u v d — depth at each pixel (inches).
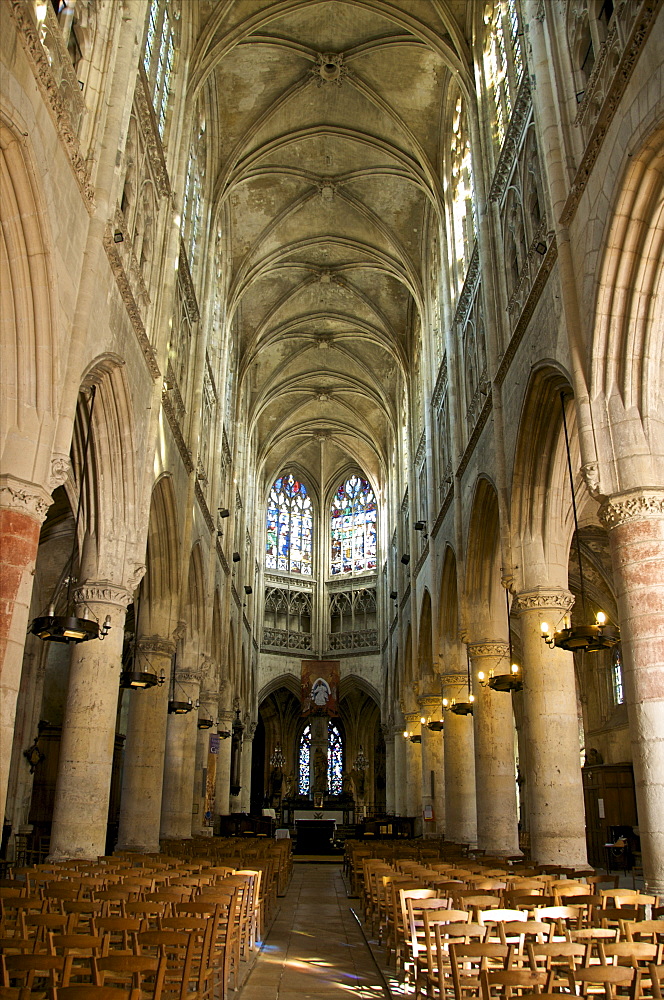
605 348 481.7
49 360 439.8
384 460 1911.9
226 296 1294.3
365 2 923.4
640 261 461.1
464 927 281.0
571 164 554.6
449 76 1023.0
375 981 400.2
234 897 367.6
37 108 414.3
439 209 1099.3
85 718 579.5
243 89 1057.5
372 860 615.5
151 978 304.5
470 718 1031.0
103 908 338.3
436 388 1168.2
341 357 1732.3
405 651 1489.9
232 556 1393.9
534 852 584.7
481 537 855.7
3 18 367.9
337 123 1130.7
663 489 451.2
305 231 1341.0
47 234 425.7
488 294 781.3
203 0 888.3
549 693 615.5
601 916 294.8
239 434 1539.1
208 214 1060.5
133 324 620.7
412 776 1449.3
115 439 618.8
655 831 397.7
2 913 306.8
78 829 552.7
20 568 413.1
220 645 1231.5
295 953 477.7
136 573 631.8
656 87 403.5
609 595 1162.0
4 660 396.5
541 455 653.9
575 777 594.2
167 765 986.7
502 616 852.6
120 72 570.3
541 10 613.0
